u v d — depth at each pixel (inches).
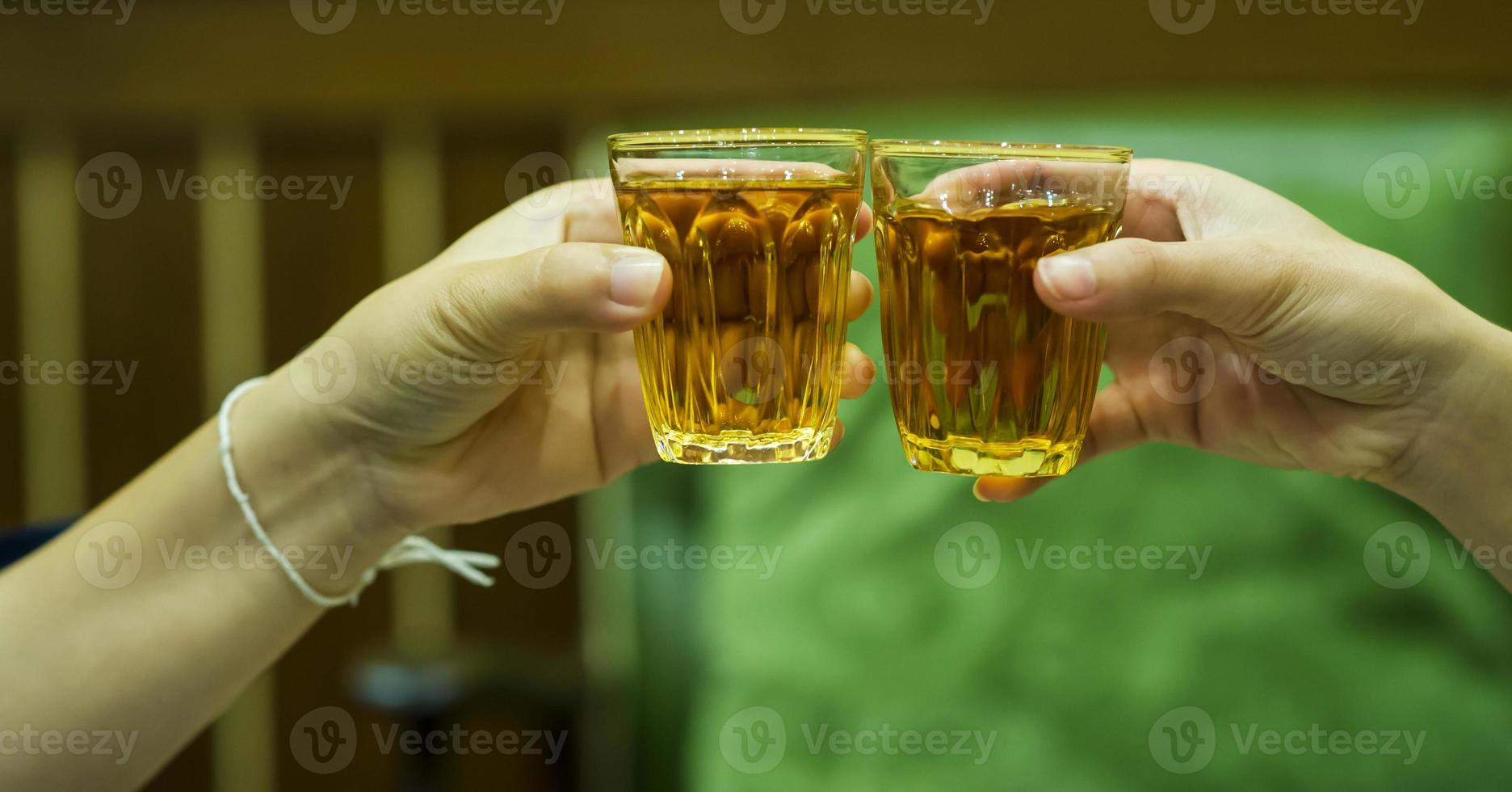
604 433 30.4
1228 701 35.6
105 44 53.8
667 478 38.4
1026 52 48.1
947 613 36.3
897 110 41.1
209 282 56.7
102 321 57.4
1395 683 35.1
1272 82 46.9
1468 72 45.8
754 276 26.5
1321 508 35.6
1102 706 35.9
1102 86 48.0
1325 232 28.7
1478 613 34.9
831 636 36.4
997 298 26.3
